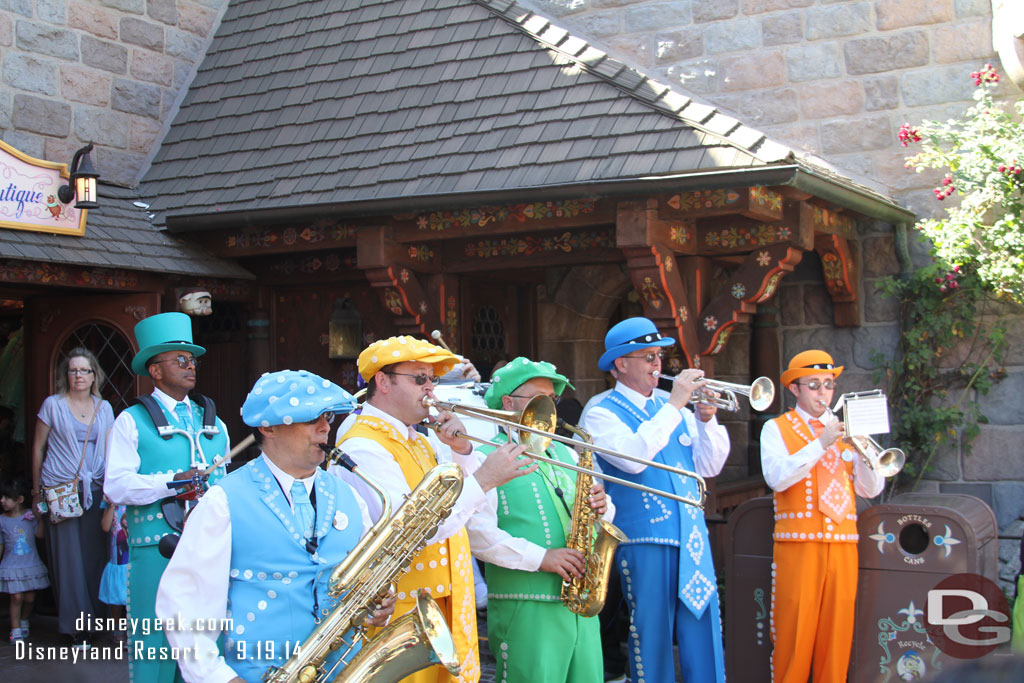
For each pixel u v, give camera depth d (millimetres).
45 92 7781
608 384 8898
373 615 2912
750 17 7707
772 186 5664
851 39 7367
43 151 7766
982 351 6891
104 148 8156
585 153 6180
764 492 7836
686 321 6336
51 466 6617
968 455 6941
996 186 6523
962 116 7016
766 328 7707
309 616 2855
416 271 7223
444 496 3057
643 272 6070
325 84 7926
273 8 8969
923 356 6922
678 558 4625
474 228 6594
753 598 5348
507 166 6363
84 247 6805
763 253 6293
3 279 6410
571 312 8445
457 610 3535
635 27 8141
